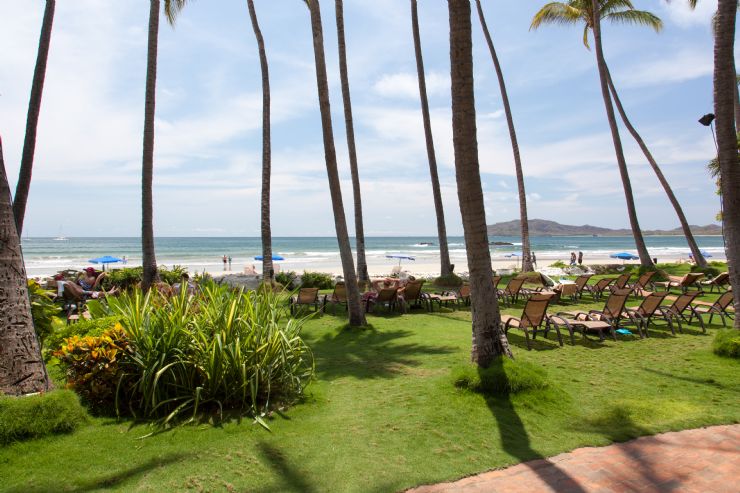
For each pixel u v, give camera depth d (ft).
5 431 10.17
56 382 13.93
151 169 34.45
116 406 12.32
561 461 10.19
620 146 56.65
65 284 31.73
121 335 13.55
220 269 117.08
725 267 61.52
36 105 29.48
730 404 13.53
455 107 16.21
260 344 14.24
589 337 23.68
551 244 360.48
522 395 13.70
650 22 60.95
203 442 11.03
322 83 27.14
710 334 24.11
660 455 10.43
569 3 62.80
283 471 9.69
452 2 16.10
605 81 57.57
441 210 53.36
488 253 15.96
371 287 43.88
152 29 34.73
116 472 9.50
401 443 11.07
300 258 163.22
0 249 11.46
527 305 22.09
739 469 9.75
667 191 61.67
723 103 19.48
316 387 15.79
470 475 9.59
